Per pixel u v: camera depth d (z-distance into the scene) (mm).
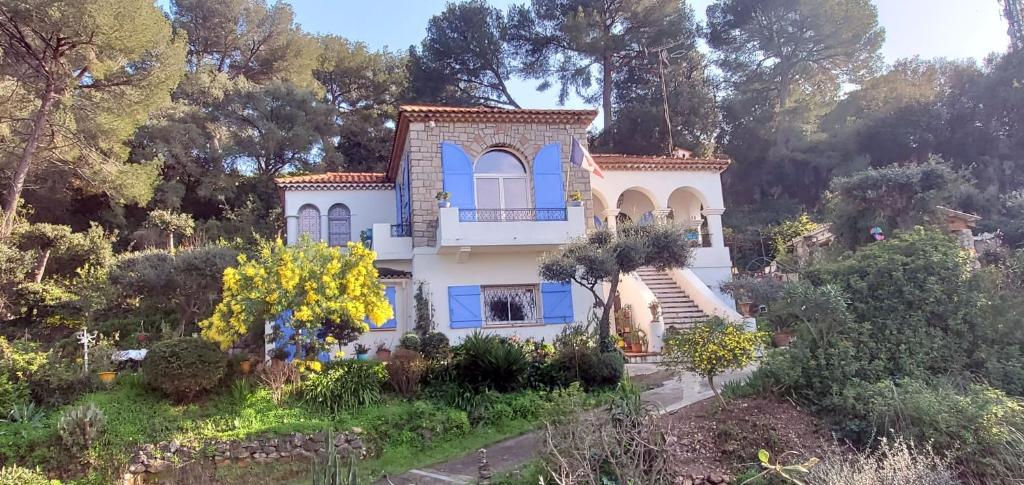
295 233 21812
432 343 16156
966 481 7648
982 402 8438
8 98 22406
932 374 10305
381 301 14125
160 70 23859
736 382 11203
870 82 40875
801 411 9703
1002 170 36719
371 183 22641
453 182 18766
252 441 11617
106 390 13375
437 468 10578
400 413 12547
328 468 6586
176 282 19000
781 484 7547
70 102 22656
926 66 42938
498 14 42375
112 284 19953
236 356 14234
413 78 42094
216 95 36406
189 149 35000
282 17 42688
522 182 19562
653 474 6883
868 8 38469
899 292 11352
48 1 19531
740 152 40062
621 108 41156
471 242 17906
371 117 44219
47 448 11102
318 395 12953
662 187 23141
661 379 14852
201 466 11289
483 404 12992
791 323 11742
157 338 20469
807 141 38312
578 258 15477
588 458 6898
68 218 30906
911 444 7723
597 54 39906
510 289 19062
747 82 42094
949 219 21922
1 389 12188
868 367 10188
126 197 25438
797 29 39938
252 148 36281
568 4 40906
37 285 20547
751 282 21250
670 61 40594
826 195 33844
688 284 21469
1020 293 11445
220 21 40781
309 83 42531
